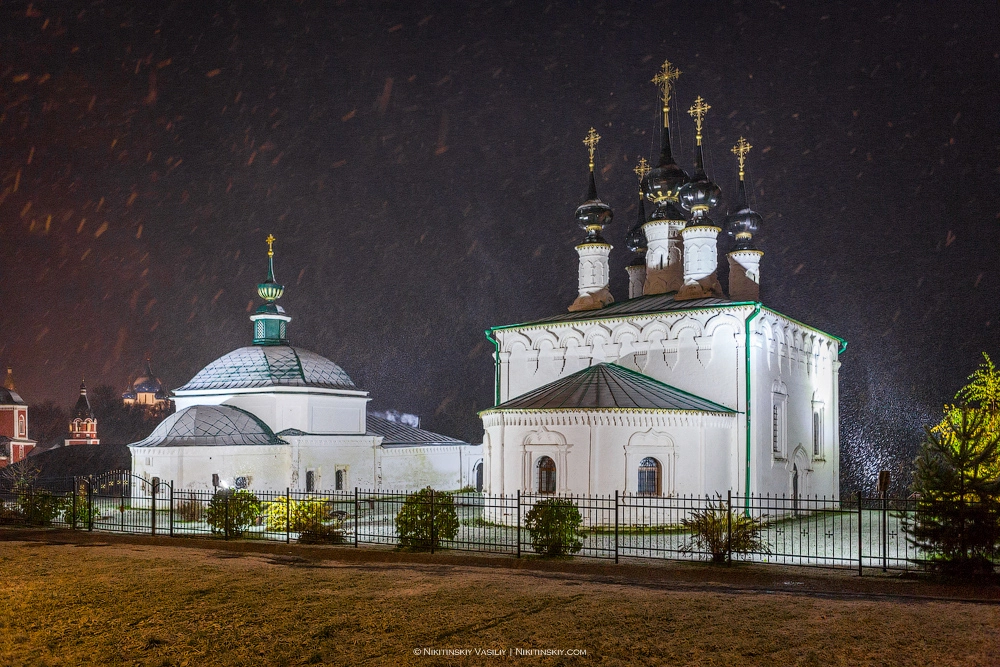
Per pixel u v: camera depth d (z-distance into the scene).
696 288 30.81
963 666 9.65
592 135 35.06
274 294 41.97
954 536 15.02
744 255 33.81
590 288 33.56
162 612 12.53
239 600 13.30
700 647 10.47
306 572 15.95
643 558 17.69
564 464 25.05
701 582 15.34
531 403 26.38
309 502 21.16
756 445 27.38
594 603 12.91
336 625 11.62
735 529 17.27
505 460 26.36
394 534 22.88
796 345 32.03
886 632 11.08
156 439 33.91
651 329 28.95
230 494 22.31
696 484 25.66
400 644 10.67
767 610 12.39
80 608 12.86
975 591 14.09
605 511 24.53
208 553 19.16
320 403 38.84
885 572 15.92
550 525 17.97
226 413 35.53
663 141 33.75
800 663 9.82
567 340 30.59
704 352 27.92
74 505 24.05
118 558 17.98
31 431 102.12
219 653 10.43
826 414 34.69
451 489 43.69
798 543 22.09
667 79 33.88
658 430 25.30
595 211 33.75
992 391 26.83
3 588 14.53
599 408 24.91
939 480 15.51
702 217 31.36
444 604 12.88
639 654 10.23
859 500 15.72
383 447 40.09
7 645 10.85
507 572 16.19
